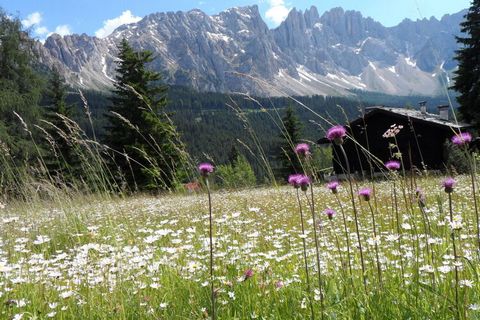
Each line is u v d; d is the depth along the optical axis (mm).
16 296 3904
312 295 3039
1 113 27891
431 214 5234
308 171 2965
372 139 33906
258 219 7977
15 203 9586
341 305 2871
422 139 32219
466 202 6656
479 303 2645
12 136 25844
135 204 12453
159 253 5203
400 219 5605
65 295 3533
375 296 2852
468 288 2826
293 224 7434
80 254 4984
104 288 3730
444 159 25875
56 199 8578
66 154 24391
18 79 30781
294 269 4160
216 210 9117
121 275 3969
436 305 2650
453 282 3031
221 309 3176
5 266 4480
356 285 3182
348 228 5656
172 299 3547
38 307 3562
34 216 8344
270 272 3871
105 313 3312
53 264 5102
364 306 2793
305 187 2707
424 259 3494
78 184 9055
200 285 3814
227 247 5109
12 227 7148
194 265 4176
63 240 7012
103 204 7453
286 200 11273
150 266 4324
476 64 36156
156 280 4004
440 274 3262
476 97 35219
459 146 2668
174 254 4809
